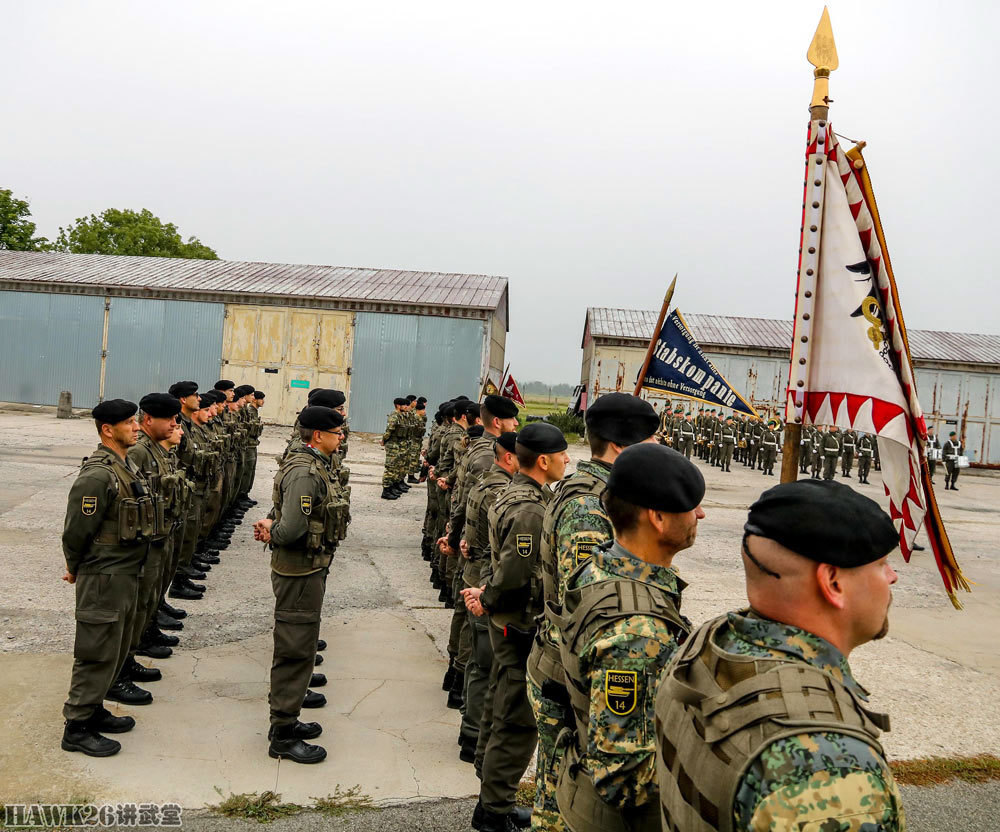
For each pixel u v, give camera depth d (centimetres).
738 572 984
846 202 358
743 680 131
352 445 2180
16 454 1479
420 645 621
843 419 355
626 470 211
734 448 2406
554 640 250
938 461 2408
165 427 507
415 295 2464
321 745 433
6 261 2717
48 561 773
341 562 887
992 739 502
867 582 136
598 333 2956
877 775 116
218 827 345
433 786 397
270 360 2425
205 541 820
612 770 185
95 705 403
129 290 2445
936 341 3106
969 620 818
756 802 118
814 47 361
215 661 548
